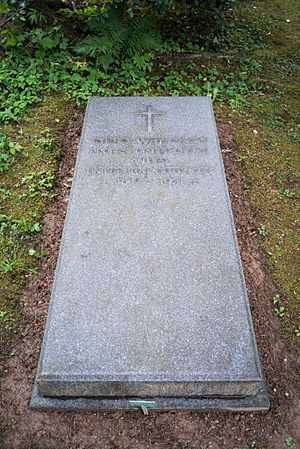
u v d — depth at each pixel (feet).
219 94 8.39
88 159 6.07
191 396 4.54
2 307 5.42
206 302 4.78
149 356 4.40
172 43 9.20
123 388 4.38
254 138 7.66
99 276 4.95
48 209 6.45
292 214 6.56
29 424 4.59
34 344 5.16
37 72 8.27
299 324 5.40
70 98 8.02
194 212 5.55
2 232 6.10
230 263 5.10
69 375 4.28
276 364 5.07
